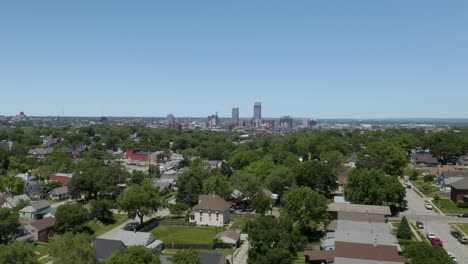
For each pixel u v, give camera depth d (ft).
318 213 296.10
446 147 648.38
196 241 299.38
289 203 300.61
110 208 408.05
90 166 556.51
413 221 339.36
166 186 496.23
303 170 422.00
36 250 277.03
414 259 192.03
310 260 228.63
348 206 328.29
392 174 490.90
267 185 424.46
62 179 525.75
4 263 175.63
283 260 214.07
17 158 590.96
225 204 360.07
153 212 357.61
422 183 504.84
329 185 425.69
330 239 258.37
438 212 369.50
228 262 248.52
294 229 254.47
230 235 286.66
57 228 310.86
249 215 372.58
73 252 192.85
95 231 327.06
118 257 187.11
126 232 275.18
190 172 426.51
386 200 356.59
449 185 455.22
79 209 315.17
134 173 489.26
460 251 264.31
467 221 338.54
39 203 371.56
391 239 237.66
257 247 221.87
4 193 417.69
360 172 373.81
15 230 269.44
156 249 268.41
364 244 219.82
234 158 603.26
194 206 385.70
